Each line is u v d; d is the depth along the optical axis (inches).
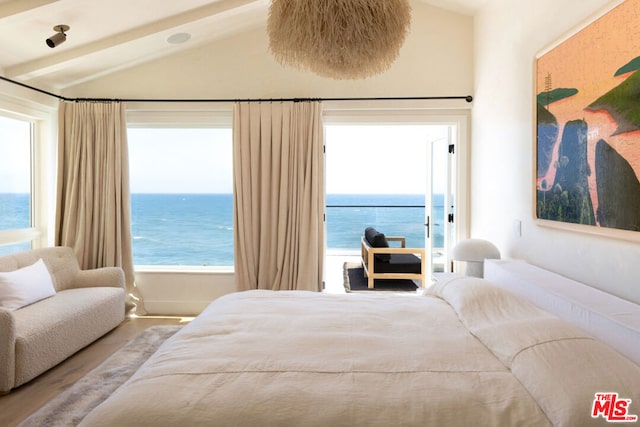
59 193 141.6
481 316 67.6
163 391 46.6
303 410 43.2
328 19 62.4
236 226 143.1
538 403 43.4
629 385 40.7
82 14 108.8
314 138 140.1
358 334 64.5
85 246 141.7
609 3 62.7
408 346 59.6
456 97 139.0
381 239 196.1
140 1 109.4
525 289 76.8
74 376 97.2
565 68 75.9
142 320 141.5
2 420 78.2
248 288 142.3
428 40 140.9
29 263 119.6
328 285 202.2
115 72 145.6
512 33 103.5
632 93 58.3
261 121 141.6
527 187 94.7
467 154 142.7
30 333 92.0
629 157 59.2
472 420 41.9
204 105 144.9
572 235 76.0
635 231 58.3
